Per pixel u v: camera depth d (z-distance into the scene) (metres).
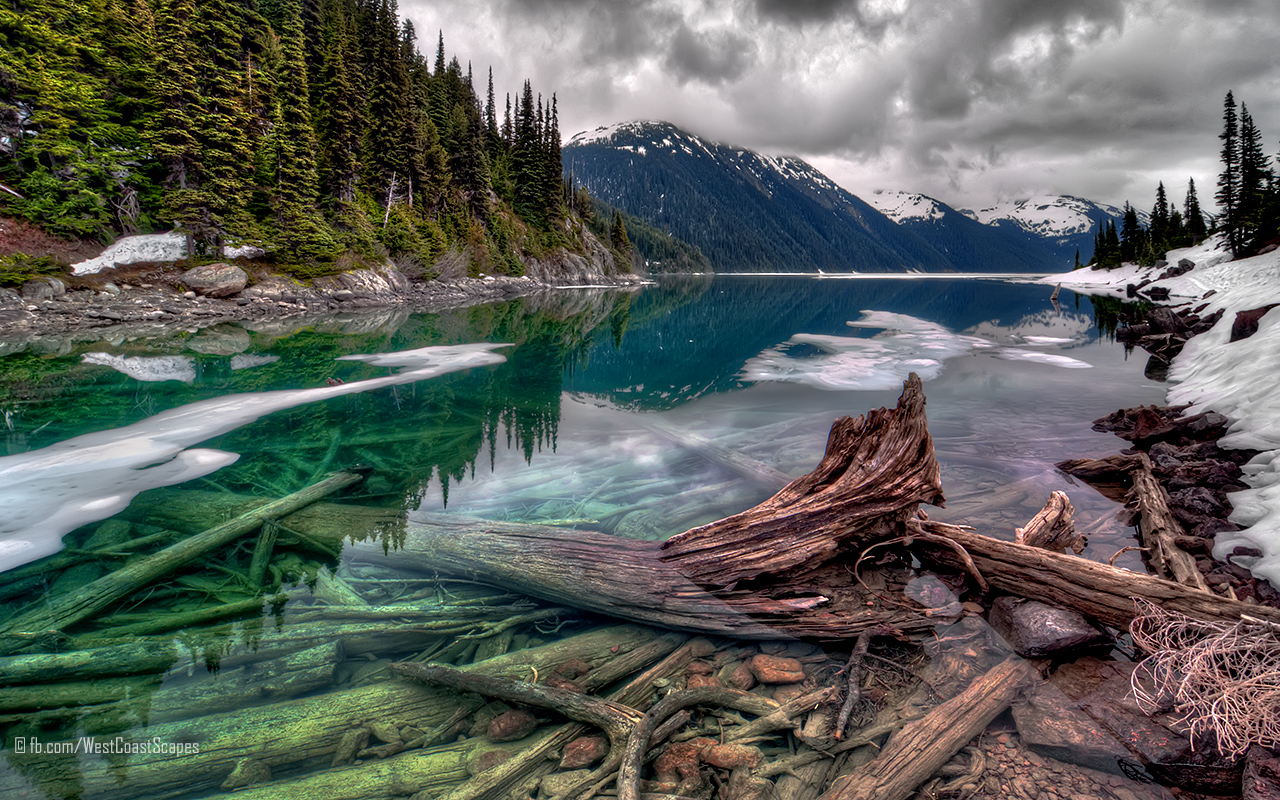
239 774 2.91
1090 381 13.81
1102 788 2.78
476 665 3.79
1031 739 3.06
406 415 11.05
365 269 37.41
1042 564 4.33
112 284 25.67
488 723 3.32
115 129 28.56
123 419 10.34
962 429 9.74
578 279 73.44
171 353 17.45
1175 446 7.81
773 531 4.84
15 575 5.01
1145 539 5.35
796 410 11.41
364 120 44.72
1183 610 3.75
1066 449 8.54
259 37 36.19
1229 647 3.29
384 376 14.98
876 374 15.16
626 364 17.52
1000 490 6.80
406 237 43.44
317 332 23.33
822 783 2.86
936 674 3.67
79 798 2.74
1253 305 15.59
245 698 3.44
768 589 4.57
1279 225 42.97
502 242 59.47
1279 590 4.18
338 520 5.82
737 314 36.16
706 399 12.59
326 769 2.96
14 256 23.62
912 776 2.86
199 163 30.17
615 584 4.48
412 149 47.72
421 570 5.04
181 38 30.34
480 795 2.80
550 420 10.78
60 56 27.83
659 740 3.17
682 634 4.20
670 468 7.91
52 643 3.86
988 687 3.46
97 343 18.78
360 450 8.79
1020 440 9.05
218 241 31.06
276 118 34.16
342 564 5.13
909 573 4.86
